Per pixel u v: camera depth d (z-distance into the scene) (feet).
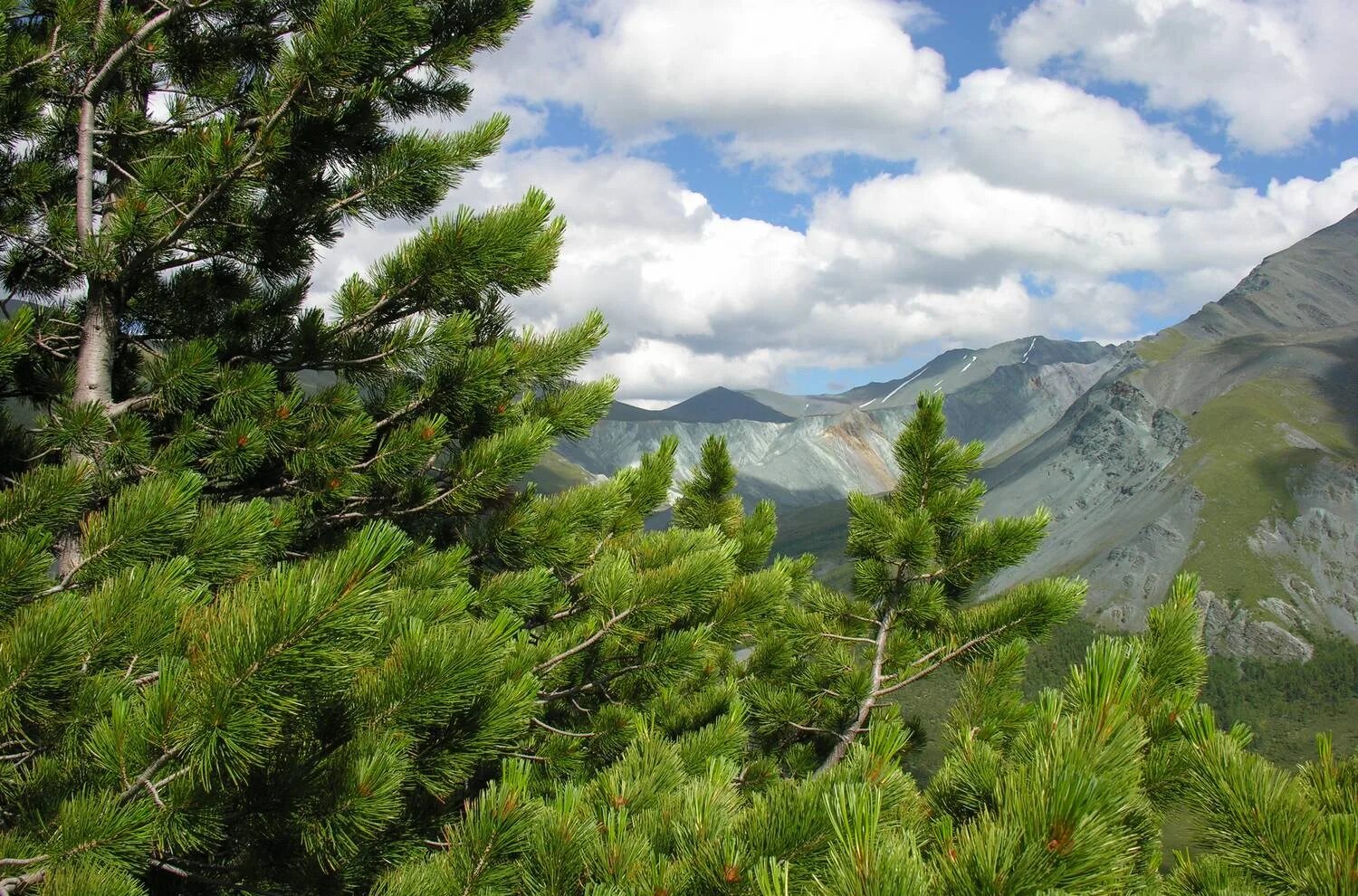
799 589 34.12
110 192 27.35
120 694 10.68
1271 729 460.96
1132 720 7.15
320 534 27.45
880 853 7.27
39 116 26.11
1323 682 488.44
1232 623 550.36
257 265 28.14
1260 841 10.02
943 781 12.56
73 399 23.94
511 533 26.71
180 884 14.07
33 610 12.00
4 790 11.27
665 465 33.86
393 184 25.08
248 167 22.53
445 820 15.79
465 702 12.42
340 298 25.88
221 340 26.94
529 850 11.52
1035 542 27.68
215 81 28.63
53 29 25.14
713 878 9.39
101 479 21.50
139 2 26.03
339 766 11.38
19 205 28.37
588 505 27.89
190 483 14.70
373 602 9.42
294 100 22.02
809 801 9.75
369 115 24.89
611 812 11.68
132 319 29.32
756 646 35.76
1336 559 587.68
